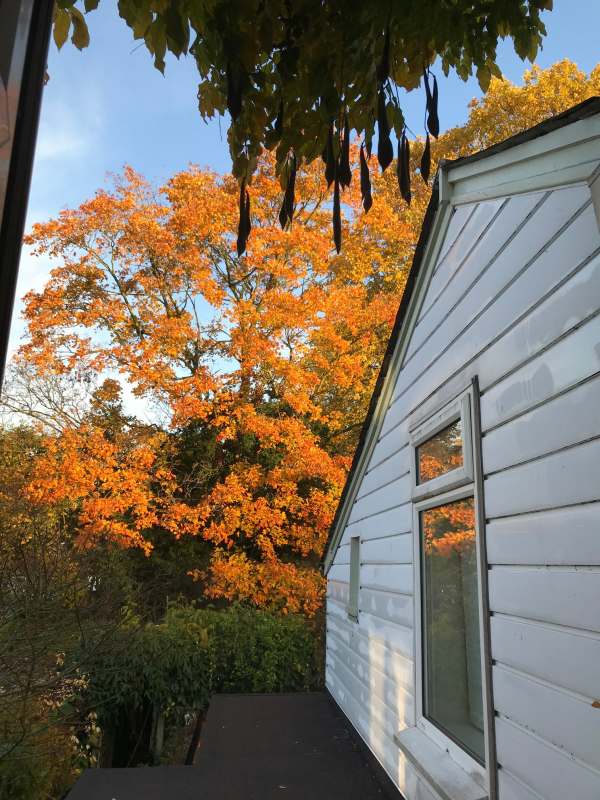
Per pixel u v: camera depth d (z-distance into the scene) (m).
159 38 1.55
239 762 4.46
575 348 1.88
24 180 0.68
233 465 12.22
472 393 2.70
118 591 7.00
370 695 4.43
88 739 7.45
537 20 1.72
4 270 0.65
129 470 10.41
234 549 12.80
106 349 11.22
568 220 1.97
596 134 1.70
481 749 2.45
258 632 9.10
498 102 13.06
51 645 5.70
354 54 1.50
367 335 12.96
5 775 4.96
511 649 2.18
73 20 1.63
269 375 11.98
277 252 11.96
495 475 2.42
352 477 5.35
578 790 1.71
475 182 2.74
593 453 1.73
